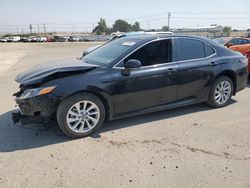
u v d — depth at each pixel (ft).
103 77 14.66
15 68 43.50
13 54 75.77
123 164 12.09
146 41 16.20
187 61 17.43
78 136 14.67
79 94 14.25
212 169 11.70
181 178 11.05
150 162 12.26
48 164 12.10
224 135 15.14
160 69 16.26
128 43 16.63
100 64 15.61
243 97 22.77
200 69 17.83
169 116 17.95
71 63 16.06
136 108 16.10
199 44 18.29
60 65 15.42
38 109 13.71
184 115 18.17
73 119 14.35
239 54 20.51
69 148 13.57
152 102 16.49
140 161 12.35
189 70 17.35
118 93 15.16
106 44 18.85
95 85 14.39
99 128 15.72
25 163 12.19
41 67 15.87
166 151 13.28
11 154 13.00
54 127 16.06
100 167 11.85
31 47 115.96
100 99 14.97
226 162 12.27
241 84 20.38
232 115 18.28
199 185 10.60
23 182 10.80
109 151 13.29
